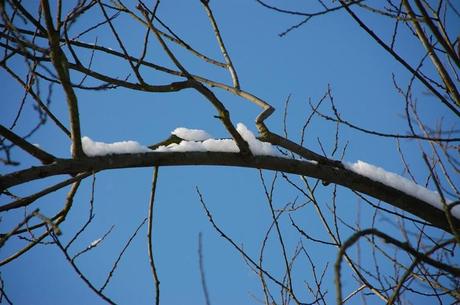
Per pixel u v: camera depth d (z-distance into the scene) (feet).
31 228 19.36
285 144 20.53
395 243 13.73
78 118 16.90
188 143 19.44
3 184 16.49
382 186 20.21
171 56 17.99
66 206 19.51
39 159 17.42
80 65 17.63
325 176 20.16
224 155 19.42
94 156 17.95
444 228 20.07
